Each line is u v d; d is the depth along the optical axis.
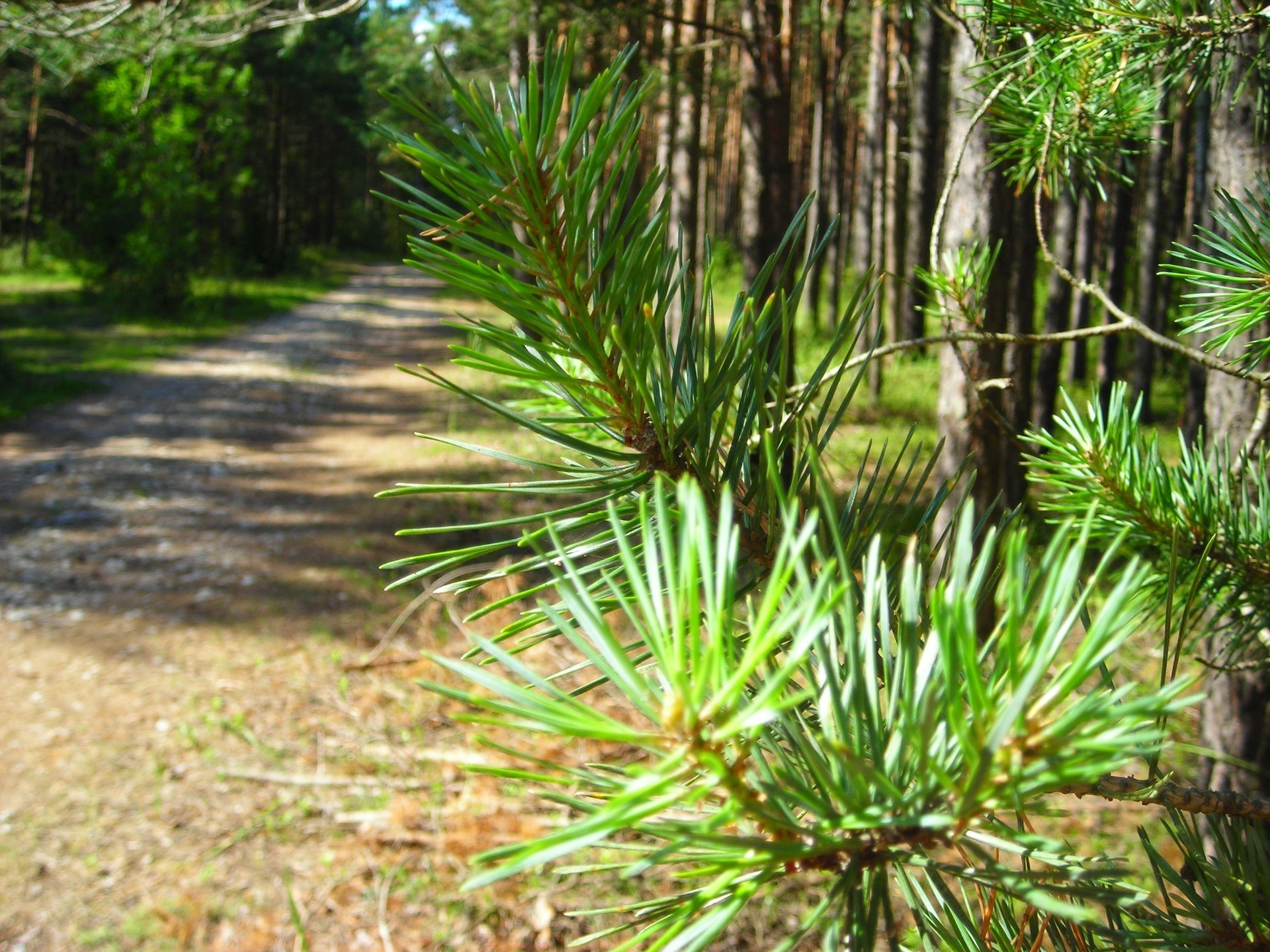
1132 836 3.41
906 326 14.79
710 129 23.09
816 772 0.45
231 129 23.19
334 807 4.54
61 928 3.75
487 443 11.09
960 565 0.41
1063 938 0.69
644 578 0.63
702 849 0.52
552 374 0.67
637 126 0.62
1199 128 8.57
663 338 0.66
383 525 8.43
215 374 15.37
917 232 12.98
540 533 0.49
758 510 0.67
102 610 6.59
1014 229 5.88
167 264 21.34
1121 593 0.39
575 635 0.45
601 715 0.41
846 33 16.16
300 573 7.38
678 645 0.43
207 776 4.76
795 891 3.50
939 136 13.26
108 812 4.46
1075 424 1.18
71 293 23.84
